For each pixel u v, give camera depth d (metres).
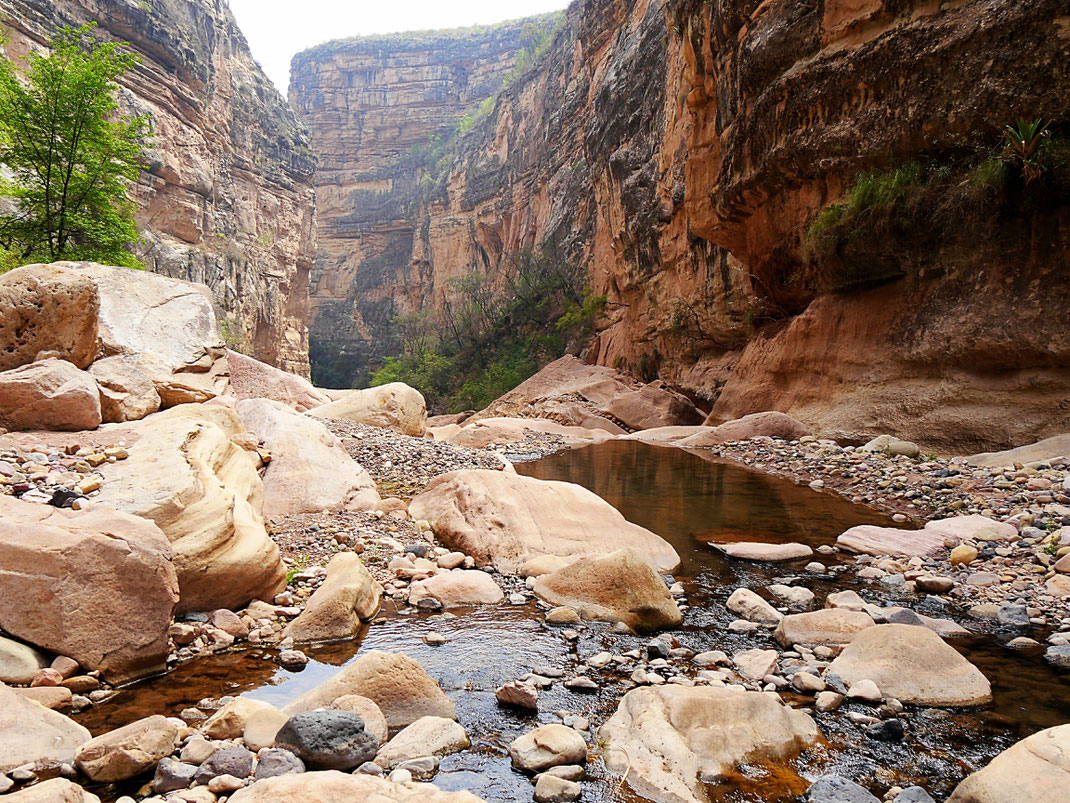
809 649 4.78
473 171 84.81
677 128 27.34
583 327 45.16
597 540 7.17
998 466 9.90
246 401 10.14
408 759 3.39
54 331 7.97
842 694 4.11
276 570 5.72
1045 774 2.85
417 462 12.16
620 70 37.69
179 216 54.47
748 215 19.55
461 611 5.68
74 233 19.02
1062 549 6.50
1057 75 10.64
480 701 4.10
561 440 20.73
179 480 5.55
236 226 65.44
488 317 61.56
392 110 120.88
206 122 59.66
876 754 3.50
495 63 118.19
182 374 10.06
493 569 6.70
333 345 104.81
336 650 4.82
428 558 6.87
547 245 56.91
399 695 3.90
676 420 25.62
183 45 55.62
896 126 13.42
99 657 4.14
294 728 3.31
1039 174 10.68
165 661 4.44
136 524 4.63
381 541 7.13
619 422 26.09
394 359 75.56
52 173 18.20
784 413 16.83
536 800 3.11
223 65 65.75
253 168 70.06
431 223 94.56
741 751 3.45
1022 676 4.41
